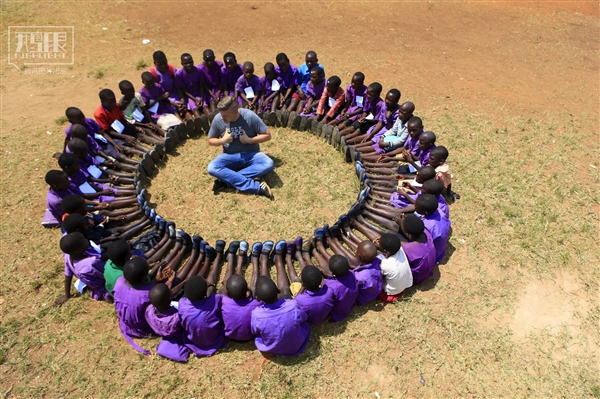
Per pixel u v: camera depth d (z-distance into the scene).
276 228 6.36
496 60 11.35
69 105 9.05
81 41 11.61
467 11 14.30
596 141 8.22
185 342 4.76
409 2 14.66
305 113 8.68
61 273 5.62
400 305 5.28
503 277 5.67
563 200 6.81
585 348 4.90
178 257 5.64
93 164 6.97
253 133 6.97
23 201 6.70
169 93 8.73
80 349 4.79
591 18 14.09
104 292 5.24
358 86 8.31
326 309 4.79
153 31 12.33
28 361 4.66
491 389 4.52
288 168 7.50
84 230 5.36
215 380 4.55
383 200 6.58
